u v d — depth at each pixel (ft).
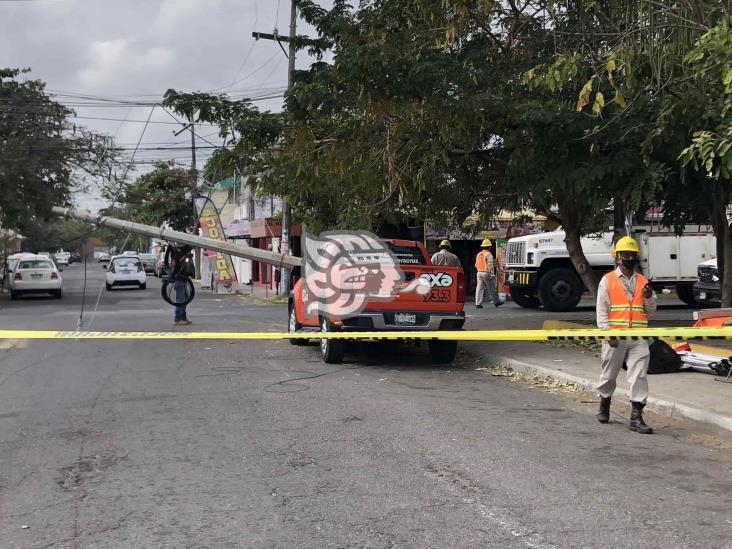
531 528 15.51
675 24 29.27
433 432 23.77
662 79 32.35
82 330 53.67
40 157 94.02
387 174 42.55
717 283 59.00
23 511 16.70
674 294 89.51
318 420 25.36
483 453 21.33
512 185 41.16
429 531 15.35
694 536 15.07
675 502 17.20
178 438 22.94
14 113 94.58
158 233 41.47
